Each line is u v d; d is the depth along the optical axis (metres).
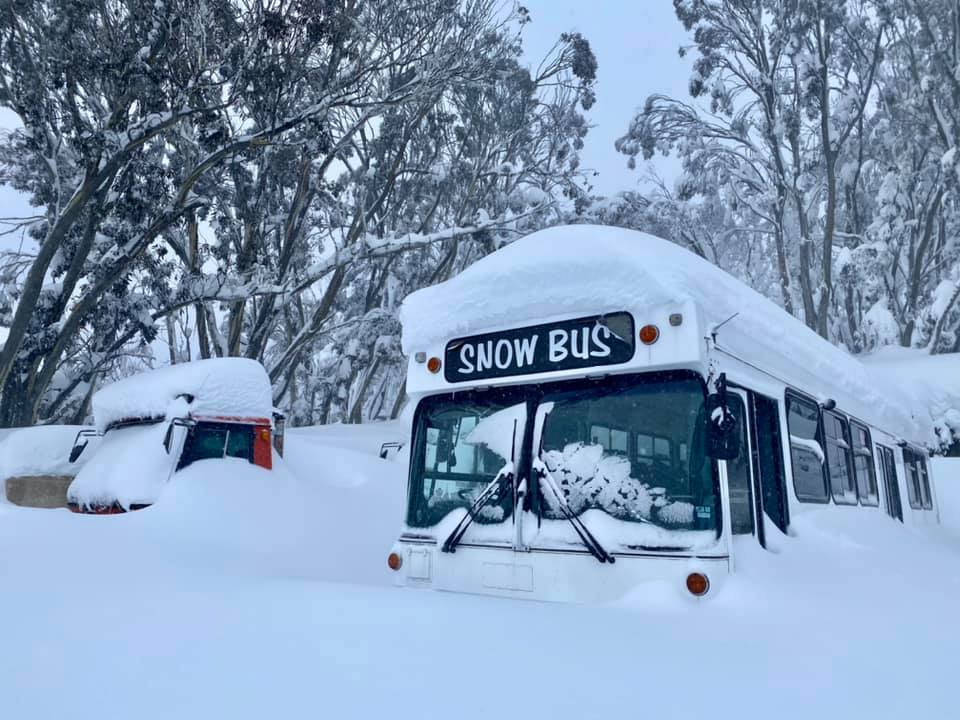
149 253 24.19
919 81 37.12
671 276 4.68
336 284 29.48
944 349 34.34
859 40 37.84
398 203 33.78
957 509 14.62
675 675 3.01
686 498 4.41
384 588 5.26
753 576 4.29
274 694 2.79
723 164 38.16
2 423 21.94
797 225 40.41
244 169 25.86
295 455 13.39
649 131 37.50
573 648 3.40
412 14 23.67
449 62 23.38
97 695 2.84
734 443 4.20
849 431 6.94
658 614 4.10
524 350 5.17
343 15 20.70
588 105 33.56
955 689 2.92
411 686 2.86
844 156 40.44
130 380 11.89
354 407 35.09
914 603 4.55
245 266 25.89
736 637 3.60
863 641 3.57
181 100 19.41
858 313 42.25
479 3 23.62
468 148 33.47
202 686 2.91
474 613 4.15
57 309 22.34
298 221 27.72
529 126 33.59
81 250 21.97
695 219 38.09
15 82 21.08
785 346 5.78
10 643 3.62
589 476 4.76
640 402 4.71
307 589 5.20
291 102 21.70
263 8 19.58
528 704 2.67
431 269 35.22
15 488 12.84
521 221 32.56
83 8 19.19
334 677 2.98
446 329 5.57
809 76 34.81
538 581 4.72
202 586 5.45
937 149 37.50
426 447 5.68
